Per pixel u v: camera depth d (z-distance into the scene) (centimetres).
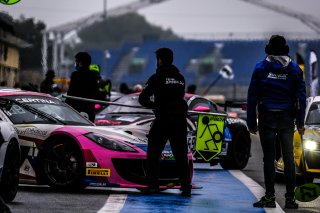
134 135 2830
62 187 2519
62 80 7375
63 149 2519
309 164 2888
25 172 2553
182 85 2519
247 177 3378
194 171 3675
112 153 2500
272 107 2295
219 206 2289
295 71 2303
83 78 3334
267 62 2316
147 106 2511
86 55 3328
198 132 2839
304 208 2316
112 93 5822
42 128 2555
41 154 2534
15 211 2028
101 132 2583
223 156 3747
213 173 3578
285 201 2333
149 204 2277
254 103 2312
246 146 3900
